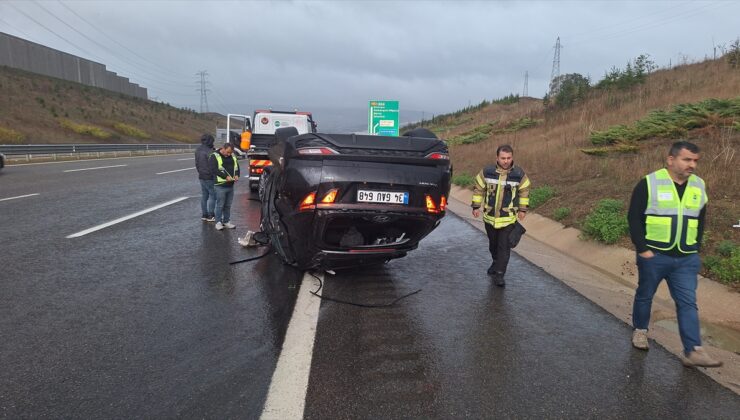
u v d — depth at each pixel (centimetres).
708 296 484
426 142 487
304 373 322
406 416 275
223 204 825
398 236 527
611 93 2439
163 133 6219
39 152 2541
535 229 877
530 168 1388
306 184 453
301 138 469
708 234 606
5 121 3894
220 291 492
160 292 483
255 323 409
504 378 325
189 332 385
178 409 274
